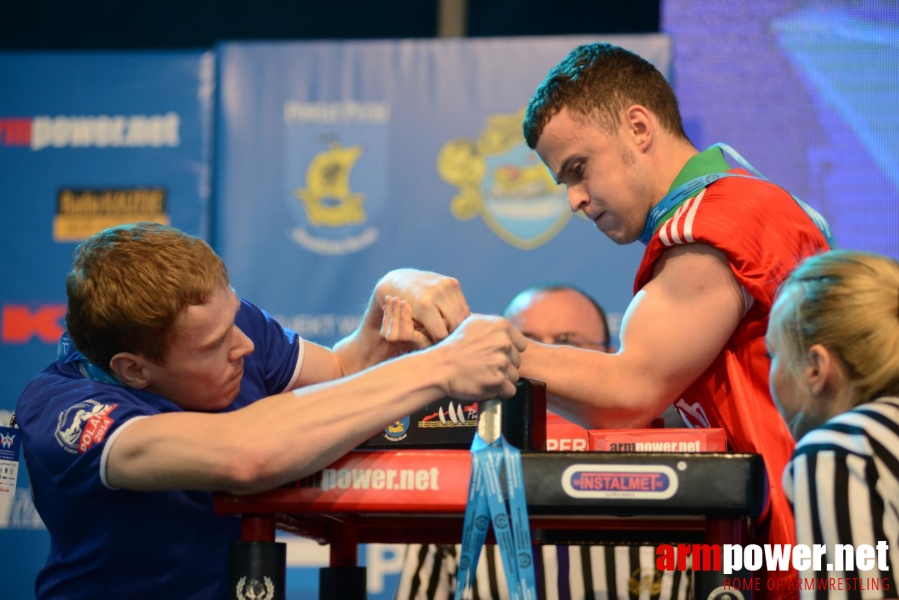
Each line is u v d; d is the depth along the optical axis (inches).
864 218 168.4
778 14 172.7
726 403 80.1
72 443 66.7
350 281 168.9
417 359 62.9
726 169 85.4
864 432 58.9
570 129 87.0
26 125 174.7
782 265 77.8
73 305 72.0
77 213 172.9
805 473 59.0
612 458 57.0
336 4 226.4
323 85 173.2
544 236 165.8
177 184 172.6
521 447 64.4
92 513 71.7
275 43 174.9
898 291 62.3
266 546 60.5
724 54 173.5
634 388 77.2
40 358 169.6
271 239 170.9
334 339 168.1
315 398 61.4
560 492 57.1
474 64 171.0
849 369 61.9
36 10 227.0
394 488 59.6
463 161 169.0
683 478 56.2
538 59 169.8
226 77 174.4
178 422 63.1
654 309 78.7
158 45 227.6
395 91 171.9
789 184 170.7
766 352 79.3
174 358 70.9
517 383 65.4
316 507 60.3
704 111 173.2
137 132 174.1
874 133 169.0
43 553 159.6
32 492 74.4
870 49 170.2
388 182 170.2
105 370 73.5
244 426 60.9
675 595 96.3
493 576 100.0
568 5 222.5
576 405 78.0
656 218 85.4
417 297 77.0
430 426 69.9
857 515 56.7
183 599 73.6
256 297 169.6
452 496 58.7
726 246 77.5
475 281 166.4
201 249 72.7
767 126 171.9
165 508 72.0
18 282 171.3
